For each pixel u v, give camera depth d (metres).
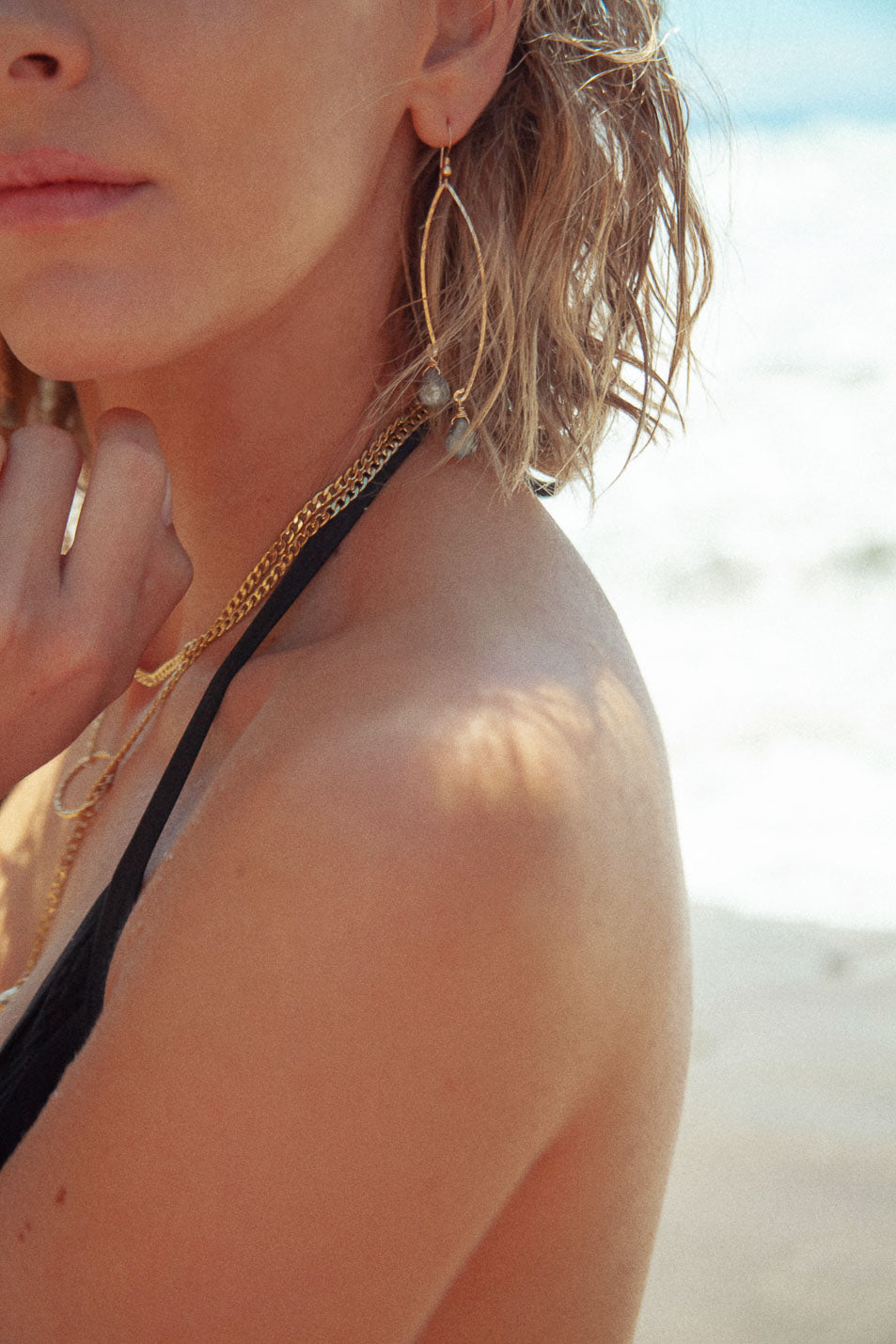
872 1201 1.23
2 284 0.62
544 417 0.70
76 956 0.65
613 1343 0.64
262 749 0.59
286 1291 0.56
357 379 0.68
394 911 0.55
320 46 0.62
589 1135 0.60
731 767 2.54
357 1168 0.55
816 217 8.16
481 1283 0.62
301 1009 0.56
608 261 0.71
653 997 0.60
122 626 0.65
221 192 0.62
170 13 0.60
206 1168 0.56
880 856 2.12
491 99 0.67
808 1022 1.56
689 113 0.72
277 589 0.66
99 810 0.75
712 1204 1.25
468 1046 0.56
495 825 0.56
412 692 0.58
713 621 3.29
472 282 0.67
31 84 0.60
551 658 0.61
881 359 5.25
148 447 0.66
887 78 12.64
